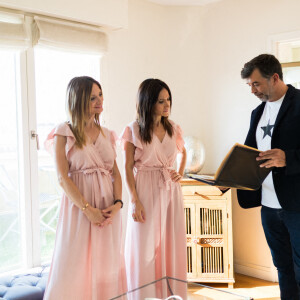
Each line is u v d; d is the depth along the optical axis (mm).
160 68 3820
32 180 3002
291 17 3326
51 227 3223
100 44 3275
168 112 2484
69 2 2971
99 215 2209
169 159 2545
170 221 2549
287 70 3500
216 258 3475
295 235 2285
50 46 2971
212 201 3439
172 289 2145
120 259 2412
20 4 2705
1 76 2889
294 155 2117
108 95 3459
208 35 3793
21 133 2947
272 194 2373
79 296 2201
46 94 3145
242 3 3588
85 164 2248
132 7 3582
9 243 2977
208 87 3828
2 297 2361
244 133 3643
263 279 3621
